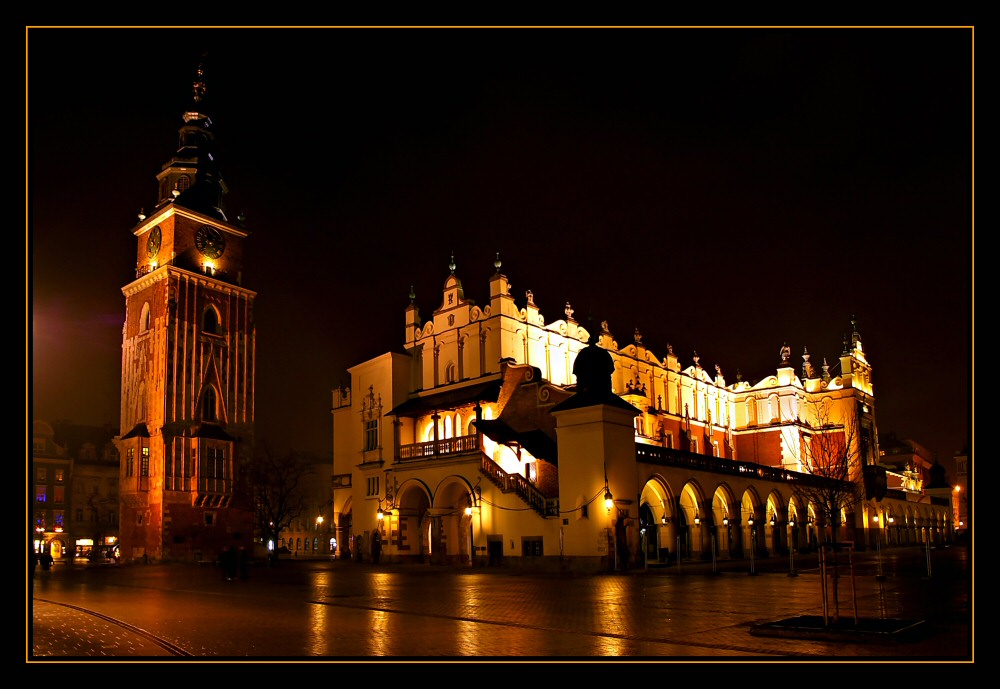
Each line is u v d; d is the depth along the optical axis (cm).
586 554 4481
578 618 2081
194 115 8156
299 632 1881
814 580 3441
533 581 3603
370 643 1683
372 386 6731
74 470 9950
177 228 7438
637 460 4772
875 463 8462
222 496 7200
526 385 5609
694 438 7806
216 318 7594
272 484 8994
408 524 5912
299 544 11912
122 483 7106
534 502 4866
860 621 1780
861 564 4681
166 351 7075
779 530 6375
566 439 4694
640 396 6650
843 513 7500
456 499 5625
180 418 7075
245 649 1619
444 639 1730
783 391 8425
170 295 7200
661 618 2062
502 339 6022
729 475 5766
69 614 2356
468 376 6216
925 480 11400
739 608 2302
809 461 8212
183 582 3988
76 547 9750
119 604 2700
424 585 3441
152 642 1736
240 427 7538
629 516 4556
